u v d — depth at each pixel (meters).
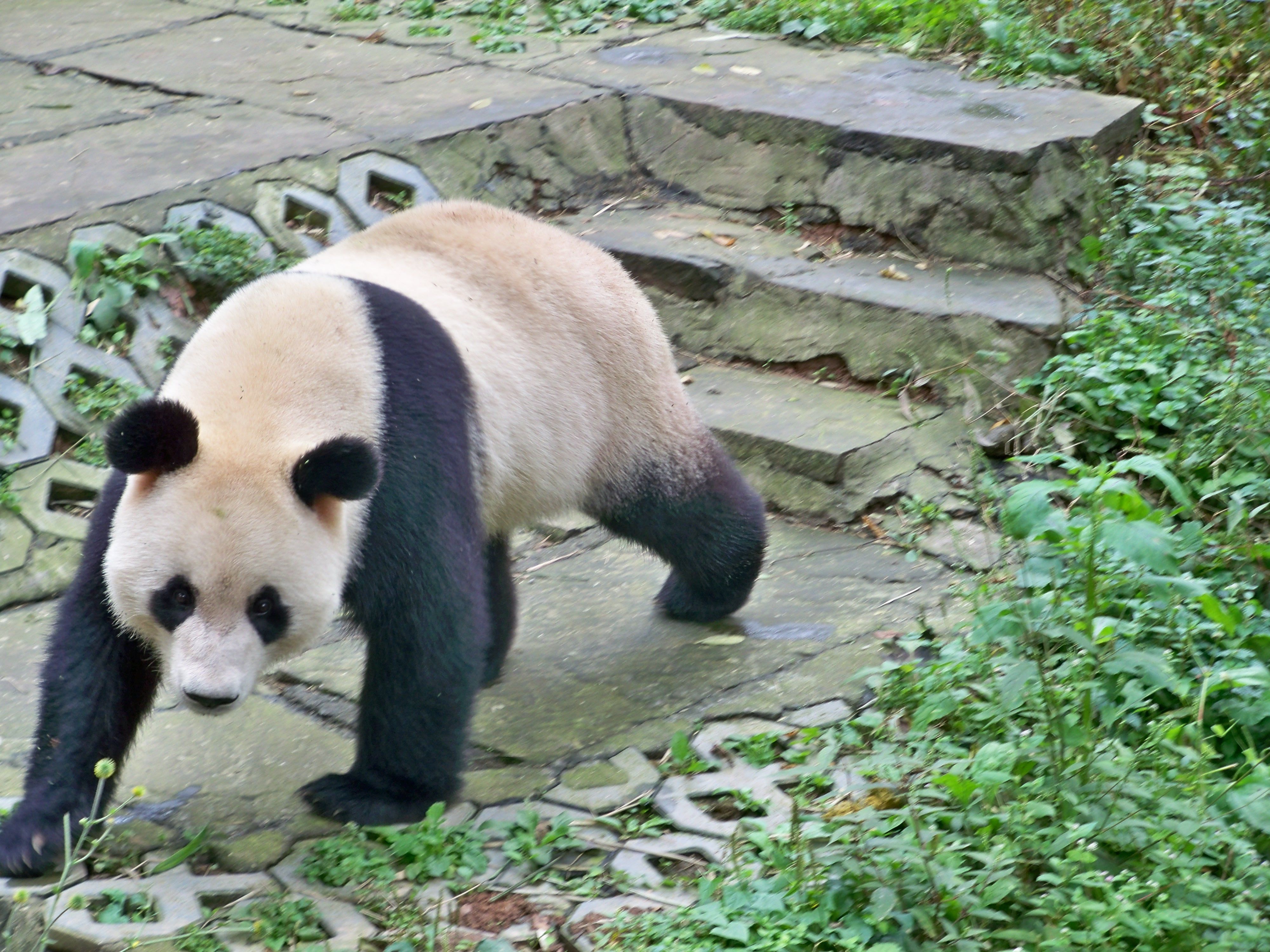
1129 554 5.20
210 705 4.58
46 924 4.54
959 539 7.70
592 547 7.91
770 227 10.20
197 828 5.30
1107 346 8.66
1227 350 8.52
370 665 5.25
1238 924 4.44
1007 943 4.64
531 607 7.24
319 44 12.38
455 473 5.22
